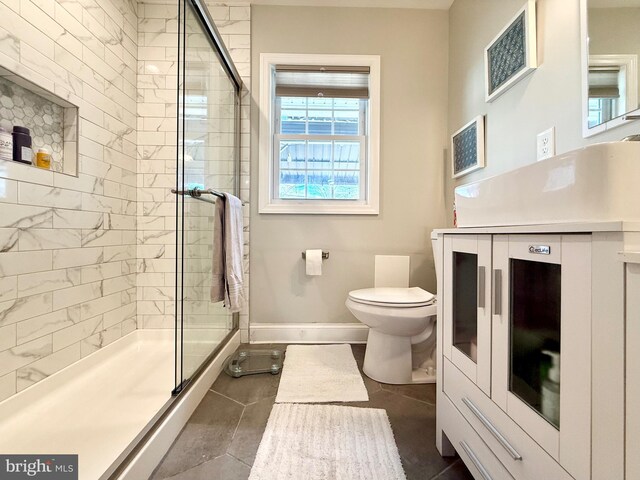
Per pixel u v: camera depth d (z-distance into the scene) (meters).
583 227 0.48
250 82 2.00
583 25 0.94
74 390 1.35
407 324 1.40
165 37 1.98
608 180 0.47
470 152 1.66
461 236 0.89
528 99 1.22
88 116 1.59
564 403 0.52
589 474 0.47
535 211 0.63
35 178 1.28
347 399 1.32
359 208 2.03
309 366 1.64
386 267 2.03
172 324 2.00
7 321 1.16
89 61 1.59
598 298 0.46
